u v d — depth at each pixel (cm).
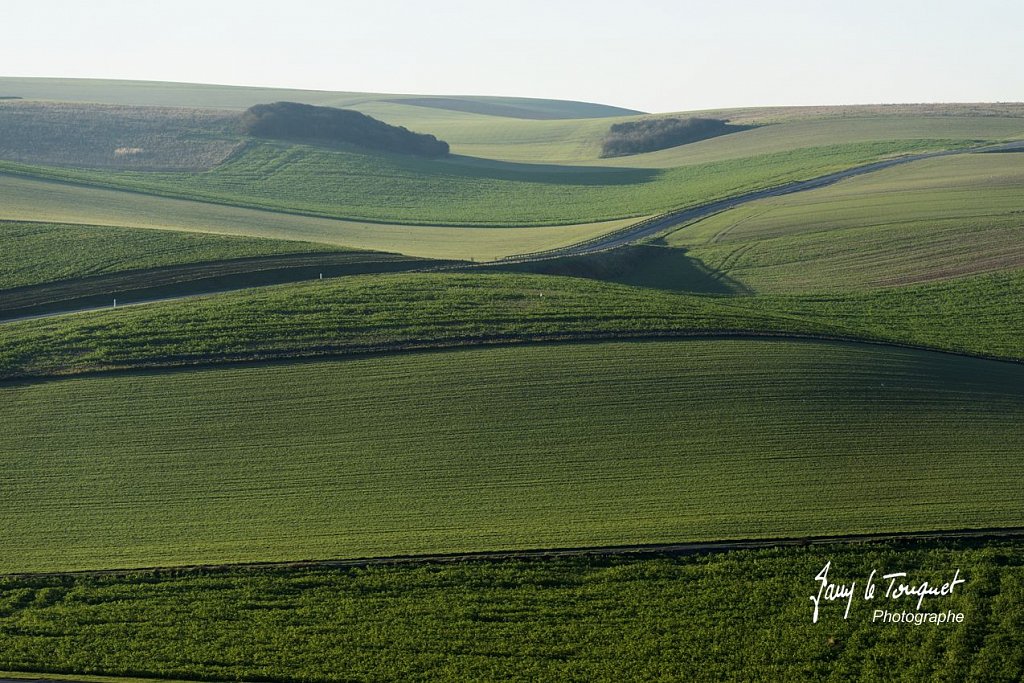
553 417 5025
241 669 3338
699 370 5500
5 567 3956
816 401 5206
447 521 4216
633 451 4734
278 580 3847
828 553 3962
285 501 4381
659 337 5934
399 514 4272
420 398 5197
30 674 3334
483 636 3516
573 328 6019
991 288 7825
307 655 3412
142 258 7744
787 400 5206
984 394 5447
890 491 4394
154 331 5916
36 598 3766
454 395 5222
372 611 3669
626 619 3603
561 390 5269
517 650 3431
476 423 4978
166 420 5019
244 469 4628
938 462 4650
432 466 4628
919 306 7494
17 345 5728
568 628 3553
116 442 4847
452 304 6456
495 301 6544
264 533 4156
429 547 4038
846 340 6116
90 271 7375
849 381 5450
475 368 5494
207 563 3962
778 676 3288
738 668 3331
